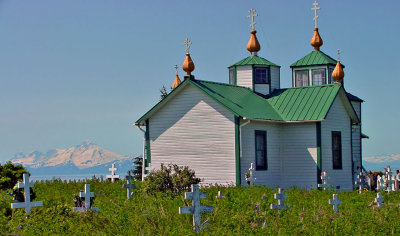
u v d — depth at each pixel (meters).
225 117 41.47
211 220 21.64
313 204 26.05
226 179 41.16
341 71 45.84
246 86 48.28
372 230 20.83
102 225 20.91
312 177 43.53
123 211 22.20
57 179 41.66
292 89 47.31
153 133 44.50
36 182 39.84
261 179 42.56
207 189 33.91
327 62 51.34
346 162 46.38
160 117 44.28
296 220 21.38
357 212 24.42
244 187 37.44
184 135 43.16
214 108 41.94
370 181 48.81
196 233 19.52
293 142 44.31
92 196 24.77
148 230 19.84
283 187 44.38
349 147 47.03
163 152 44.03
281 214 22.75
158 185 32.16
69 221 21.31
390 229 21.36
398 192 36.31
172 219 21.77
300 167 43.97
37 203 23.48
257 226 20.31
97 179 41.91
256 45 49.53
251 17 49.94
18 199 24.86
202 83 43.59
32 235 20.05
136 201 27.19
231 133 41.12
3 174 30.48
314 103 44.62
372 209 25.16
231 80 49.88
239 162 40.69
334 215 22.73
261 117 42.38
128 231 20.03
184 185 32.38
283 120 44.06
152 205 24.92
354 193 33.72
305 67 52.16
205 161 42.12
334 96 44.62
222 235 19.34
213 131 41.91
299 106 44.94
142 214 21.77
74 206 25.20
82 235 20.00
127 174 31.12
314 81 51.97
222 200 25.91
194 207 20.72
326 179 40.56
